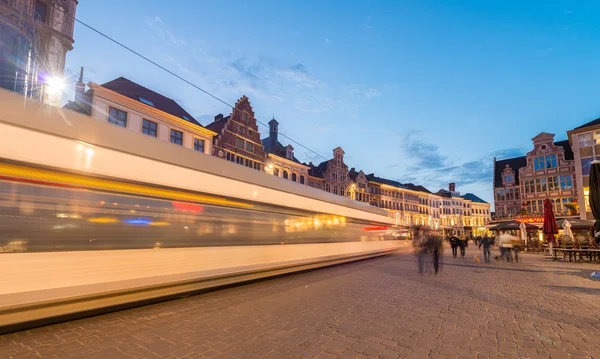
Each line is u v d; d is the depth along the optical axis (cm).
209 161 680
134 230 515
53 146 433
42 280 404
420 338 420
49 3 2023
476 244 4384
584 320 511
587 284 877
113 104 2234
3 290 371
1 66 1692
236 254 720
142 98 2523
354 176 5606
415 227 1126
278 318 503
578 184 2872
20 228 391
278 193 900
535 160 4106
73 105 2144
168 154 590
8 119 396
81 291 439
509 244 1647
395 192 6625
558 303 631
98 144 483
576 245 1817
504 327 471
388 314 537
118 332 423
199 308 555
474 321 502
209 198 666
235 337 414
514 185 4972
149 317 494
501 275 1065
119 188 502
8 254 379
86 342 385
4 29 1705
